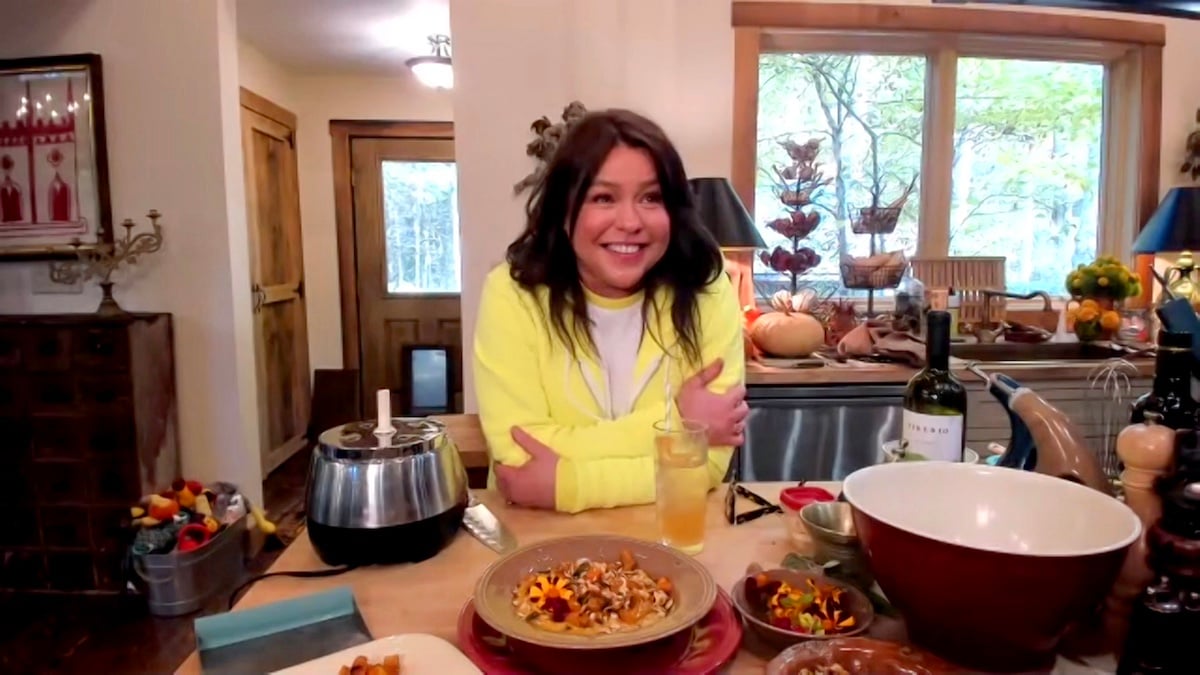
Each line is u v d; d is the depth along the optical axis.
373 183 4.63
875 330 2.48
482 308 1.21
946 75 2.95
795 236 2.66
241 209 2.83
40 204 2.67
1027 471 0.75
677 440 0.86
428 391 4.80
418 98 4.57
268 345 4.00
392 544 0.82
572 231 1.12
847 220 3.04
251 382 2.88
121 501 2.53
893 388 2.26
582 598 0.65
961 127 3.04
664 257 1.20
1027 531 0.71
